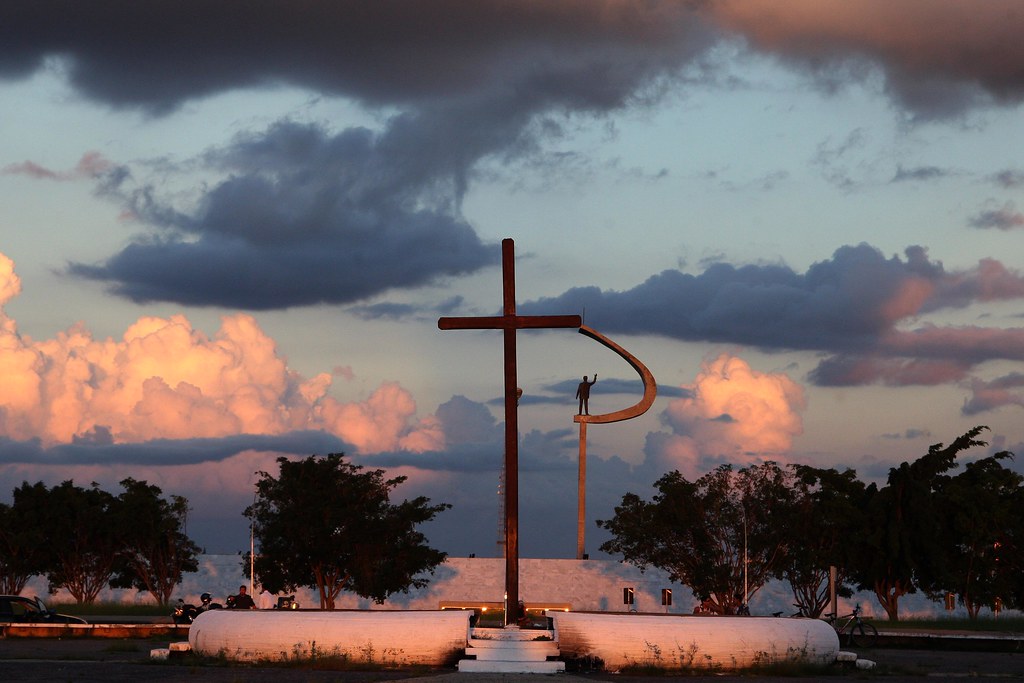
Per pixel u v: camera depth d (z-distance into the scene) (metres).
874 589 61.84
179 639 37.72
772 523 62.66
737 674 27.44
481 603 60.09
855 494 62.47
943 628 50.28
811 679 26.12
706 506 63.56
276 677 23.89
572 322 30.50
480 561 71.50
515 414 30.30
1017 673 28.31
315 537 61.97
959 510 59.66
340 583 63.81
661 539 64.19
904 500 60.38
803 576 63.19
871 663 28.72
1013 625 52.91
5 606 38.69
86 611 58.16
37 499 68.69
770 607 68.06
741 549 63.16
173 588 70.00
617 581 68.56
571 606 62.22
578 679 24.55
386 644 27.80
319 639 28.03
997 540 59.75
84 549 68.81
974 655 35.50
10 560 67.94
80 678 22.88
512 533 29.98
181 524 70.69
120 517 67.94
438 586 69.31
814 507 62.56
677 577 65.00
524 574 68.94
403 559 62.03
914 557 59.84
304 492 62.31
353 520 62.06
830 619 41.53
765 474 64.56
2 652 30.50
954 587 59.09
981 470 60.94
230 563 73.06
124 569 70.56
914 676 27.45
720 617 28.70
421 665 27.73
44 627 38.34
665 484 64.44
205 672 25.08
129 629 38.91
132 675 23.89
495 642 27.64
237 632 28.34
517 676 25.16
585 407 86.75
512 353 30.56
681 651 27.73
